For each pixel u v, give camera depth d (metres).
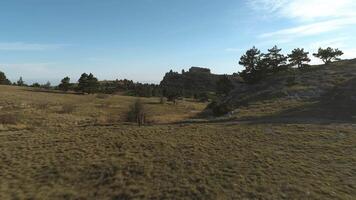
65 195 20.56
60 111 79.69
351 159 25.52
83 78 142.12
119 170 24.12
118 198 20.17
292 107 51.97
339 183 21.25
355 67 73.62
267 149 28.50
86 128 39.91
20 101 91.94
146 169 24.16
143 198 19.92
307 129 35.19
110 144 31.02
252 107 57.50
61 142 32.34
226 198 19.50
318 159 25.80
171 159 26.12
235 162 25.16
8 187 21.70
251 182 21.42
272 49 84.00
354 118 41.62
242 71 84.25
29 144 31.89
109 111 86.88
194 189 20.62
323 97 55.94
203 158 26.27
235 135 33.53
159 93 162.50
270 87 71.19
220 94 120.12
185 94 166.38
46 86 173.88
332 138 31.45
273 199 19.20
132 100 121.94
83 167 24.97
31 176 23.61
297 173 22.84
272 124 38.28
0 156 28.17
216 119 46.41
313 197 19.30
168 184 21.58
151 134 34.62
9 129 45.81
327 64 84.56
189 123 43.22
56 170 24.55
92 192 20.98
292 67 84.56
